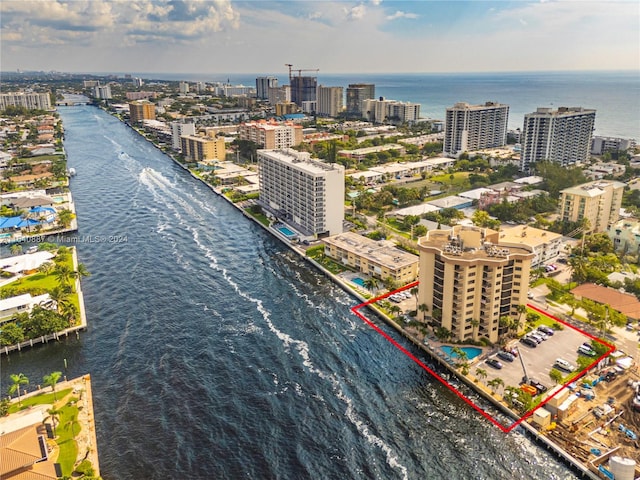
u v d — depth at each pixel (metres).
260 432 138.38
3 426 130.75
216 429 139.25
